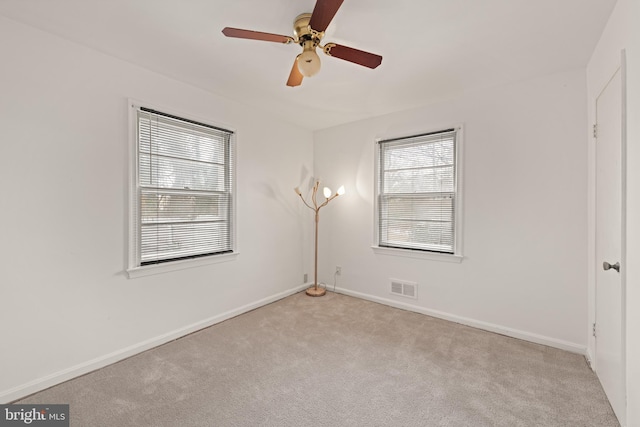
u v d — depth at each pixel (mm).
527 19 1749
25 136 1819
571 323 2373
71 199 2010
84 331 2076
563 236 2398
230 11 1706
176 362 2219
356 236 3732
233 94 2922
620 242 1548
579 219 2326
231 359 2266
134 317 2348
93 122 2105
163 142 2541
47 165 1904
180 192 2670
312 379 2002
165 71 2439
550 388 1889
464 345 2480
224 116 2984
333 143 3947
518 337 2602
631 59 1412
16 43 1782
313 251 4184
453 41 1988
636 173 1358
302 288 4020
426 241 3178
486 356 2297
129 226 2297
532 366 2146
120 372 2084
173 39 1989
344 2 1609
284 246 3734
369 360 2246
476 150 2809
